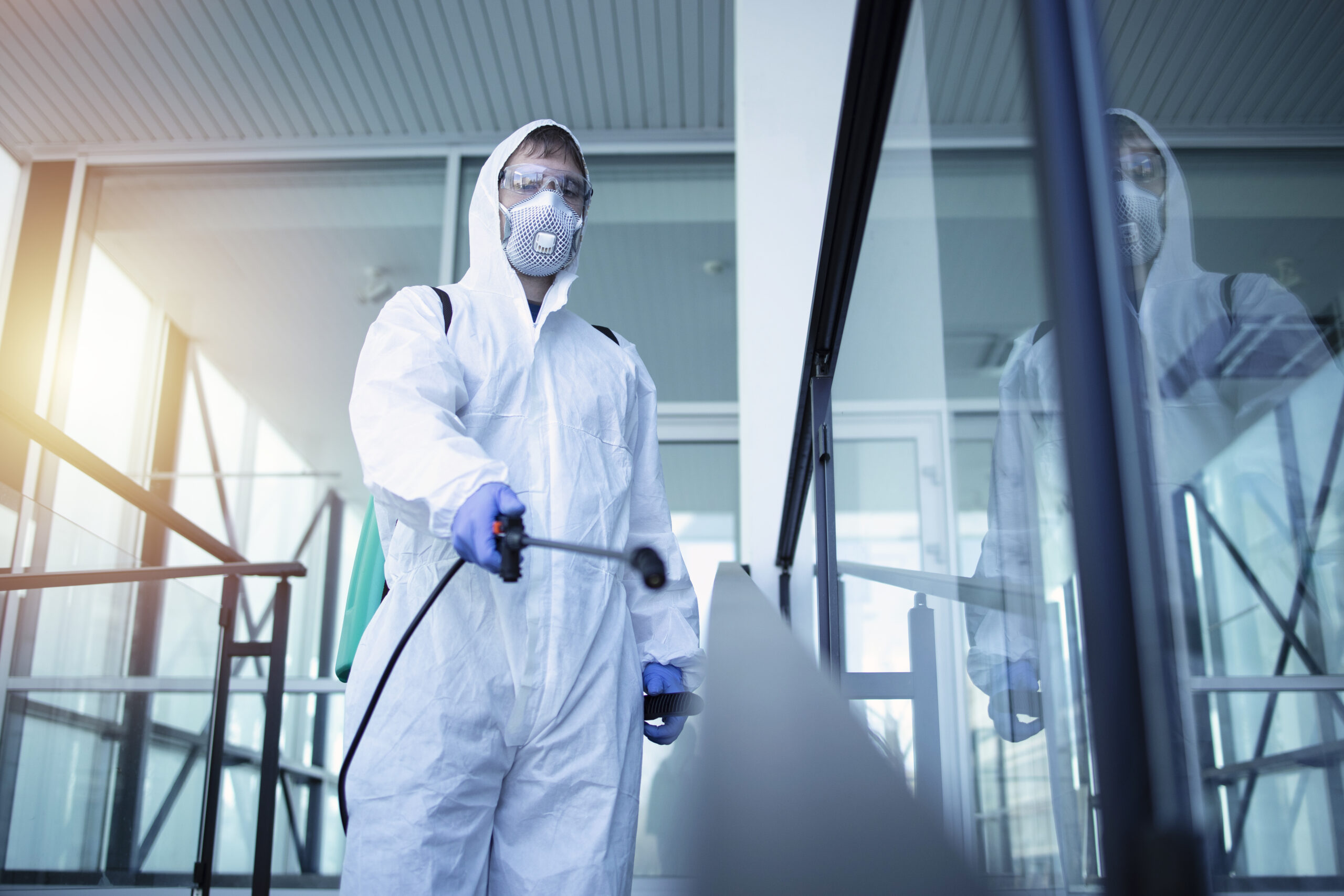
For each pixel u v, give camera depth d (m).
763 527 3.04
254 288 4.98
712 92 4.25
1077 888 0.74
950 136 0.93
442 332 1.34
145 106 4.34
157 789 2.21
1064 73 0.53
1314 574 0.93
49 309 4.40
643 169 4.64
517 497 1.14
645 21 3.86
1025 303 0.73
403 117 4.43
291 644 4.86
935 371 1.03
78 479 4.39
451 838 1.20
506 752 1.25
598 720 1.28
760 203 3.24
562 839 1.25
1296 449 1.00
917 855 0.33
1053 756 0.78
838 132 1.25
